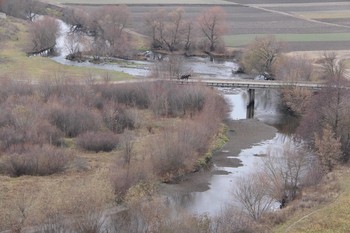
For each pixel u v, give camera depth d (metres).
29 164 83.12
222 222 62.22
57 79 121.50
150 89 118.38
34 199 70.75
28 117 98.31
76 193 70.75
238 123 116.00
